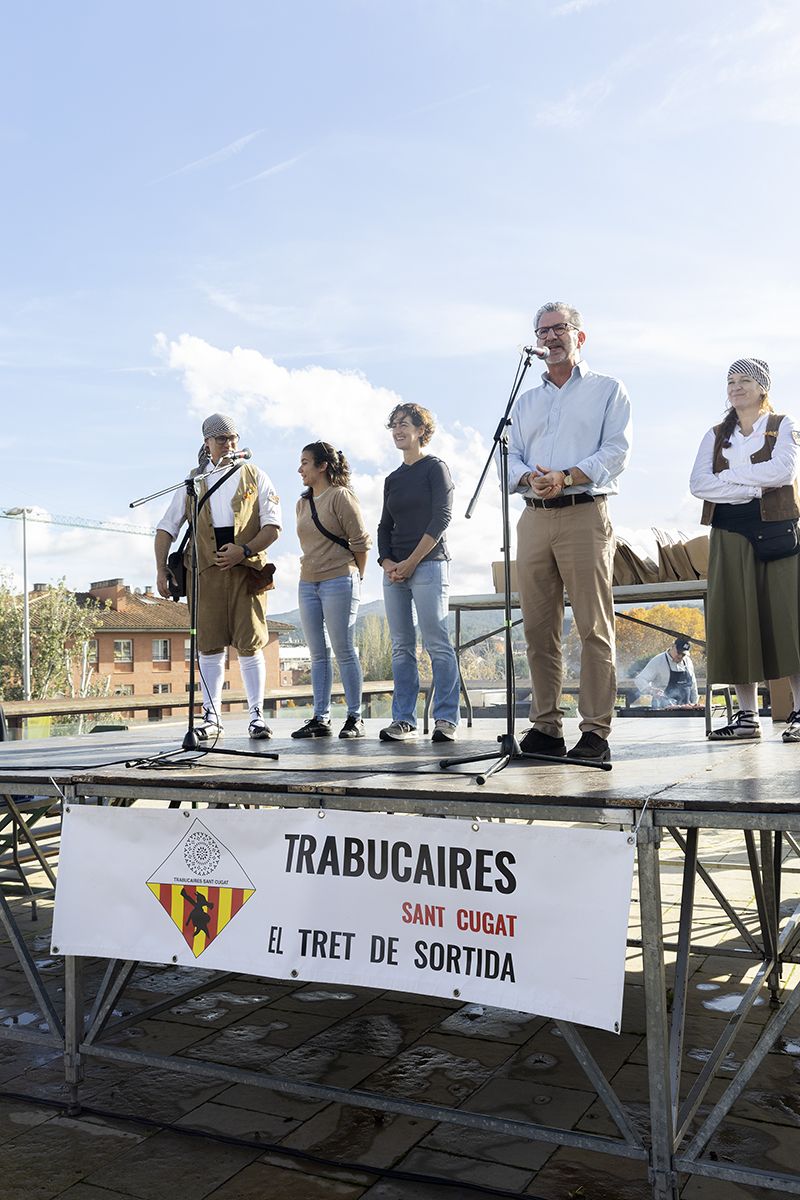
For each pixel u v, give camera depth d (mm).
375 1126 2727
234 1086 3023
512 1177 2424
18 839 4855
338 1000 3932
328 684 4562
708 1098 2861
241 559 4367
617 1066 3168
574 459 3293
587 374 3365
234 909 2734
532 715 3328
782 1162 2447
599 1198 2309
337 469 4547
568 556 3201
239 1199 2346
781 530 3564
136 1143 2658
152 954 2826
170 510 4637
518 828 2373
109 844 2947
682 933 2564
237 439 4539
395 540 4238
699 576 4781
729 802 2148
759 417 3633
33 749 4316
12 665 45406
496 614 5605
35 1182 2451
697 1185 2363
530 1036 3473
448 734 4004
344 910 2586
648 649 6613
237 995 4020
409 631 4238
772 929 3678
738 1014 2801
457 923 2436
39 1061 3268
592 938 2258
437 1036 3490
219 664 4570
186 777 2910
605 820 2275
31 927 5008
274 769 3033
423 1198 2332
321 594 4500
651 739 3938
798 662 3547
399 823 2531
